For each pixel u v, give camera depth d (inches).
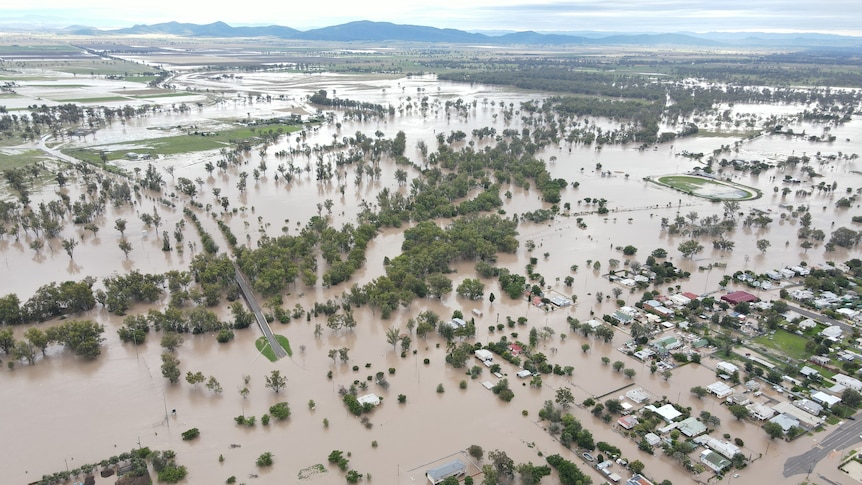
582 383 6801.2
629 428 5994.1
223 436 5880.9
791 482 5324.8
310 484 5275.6
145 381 6781.5
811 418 6131.9
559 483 5315.0
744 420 6190.9
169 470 5329.7
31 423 6028.5
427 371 7037.4
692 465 5447.8
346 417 6190.9
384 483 5280.5
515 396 6569.9
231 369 7042.3
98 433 5895.7
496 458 5334.6
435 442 5826.8
